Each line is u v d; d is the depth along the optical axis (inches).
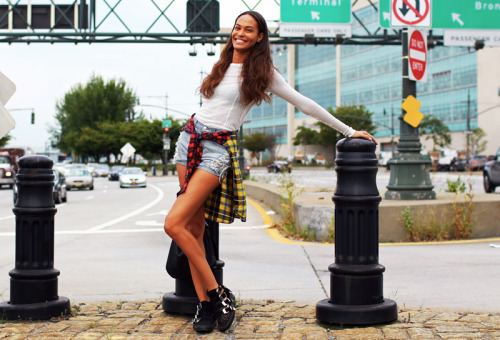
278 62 4906.5
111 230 432.8
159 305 175.9
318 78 4399.6
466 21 648.4
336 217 148.8
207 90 142.8
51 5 774.5
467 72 3238.2
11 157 1462.8
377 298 146.9
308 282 221.5
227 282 222.8
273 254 296.8
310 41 739.4
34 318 155.9
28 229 158.6
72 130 3799.2
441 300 186.1
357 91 3991.1
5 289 219.6
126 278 236.4
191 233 148.3
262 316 159.3
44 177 159.8
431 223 337.7
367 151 146.6
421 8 440.5
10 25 774.5
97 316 161.5
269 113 4906.5
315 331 140.3
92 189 1289.4
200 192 139.0
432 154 2837.1
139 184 1392.7
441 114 3440.0
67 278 237.1
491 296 190.9
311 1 686.5
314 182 1105.4
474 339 131.6
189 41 775.7
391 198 428.8
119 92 3816.4
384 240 333.7
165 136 2536.9
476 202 346.6
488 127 3112.7
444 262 259.1
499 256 274.5
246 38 142.0
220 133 140.6
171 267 159.3
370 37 743.1
